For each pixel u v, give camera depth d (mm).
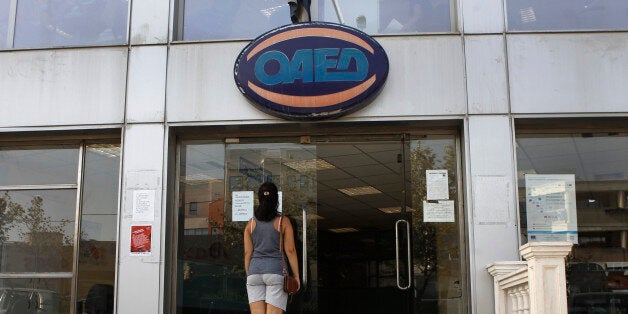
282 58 6980
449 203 7184
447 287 7020
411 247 7156
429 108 7012
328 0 7574
